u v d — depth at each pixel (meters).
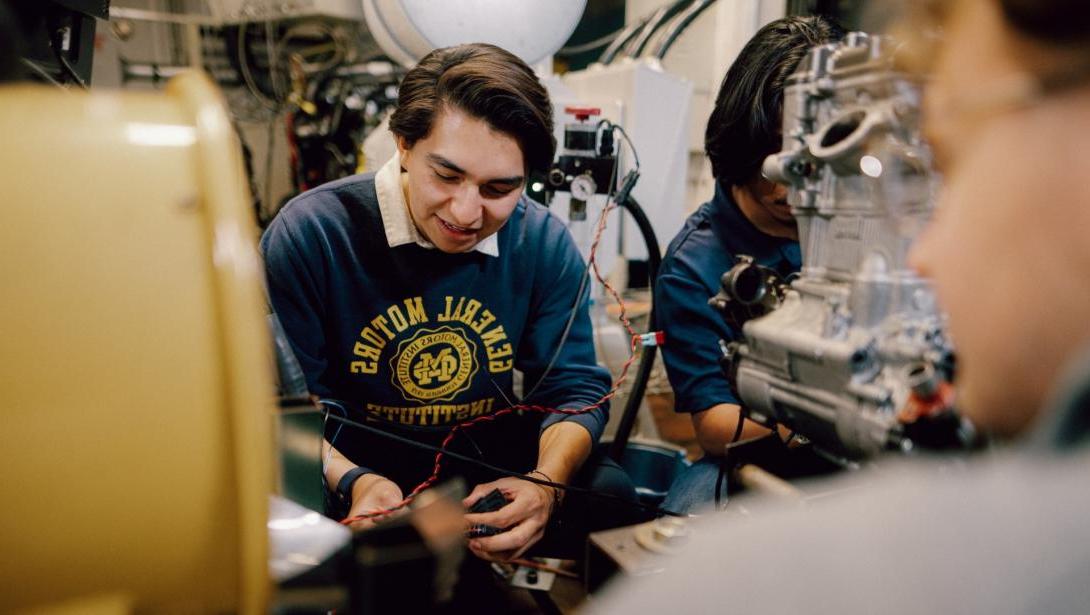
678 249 1.38
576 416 1.34
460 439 1.40
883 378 0.60
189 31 3.30
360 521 0.92
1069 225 0.26
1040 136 0.26
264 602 0.50
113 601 0.48
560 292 1.43
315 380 1.28
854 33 0.70
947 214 0.32
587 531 1.24
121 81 3.15
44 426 0.43
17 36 0.62
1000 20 0.27
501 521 1.07
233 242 0.45
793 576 0.25
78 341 0.44
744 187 1.27
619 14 3.22
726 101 1.21
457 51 1.16
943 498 0.25
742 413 0.81
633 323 2.30
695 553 0.28
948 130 0.31
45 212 0.43
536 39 1.69
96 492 0.45
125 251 0.44
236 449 0.46
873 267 0.62
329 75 3.06
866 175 0.65
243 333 0.45
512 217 1.38
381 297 1.30
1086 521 0.22
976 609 0.22
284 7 2.98
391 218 1.27
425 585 0.55
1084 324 0.26
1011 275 0.28
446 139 1.09
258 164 4.04
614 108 1.89
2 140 0.43
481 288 1.34
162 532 0.47
